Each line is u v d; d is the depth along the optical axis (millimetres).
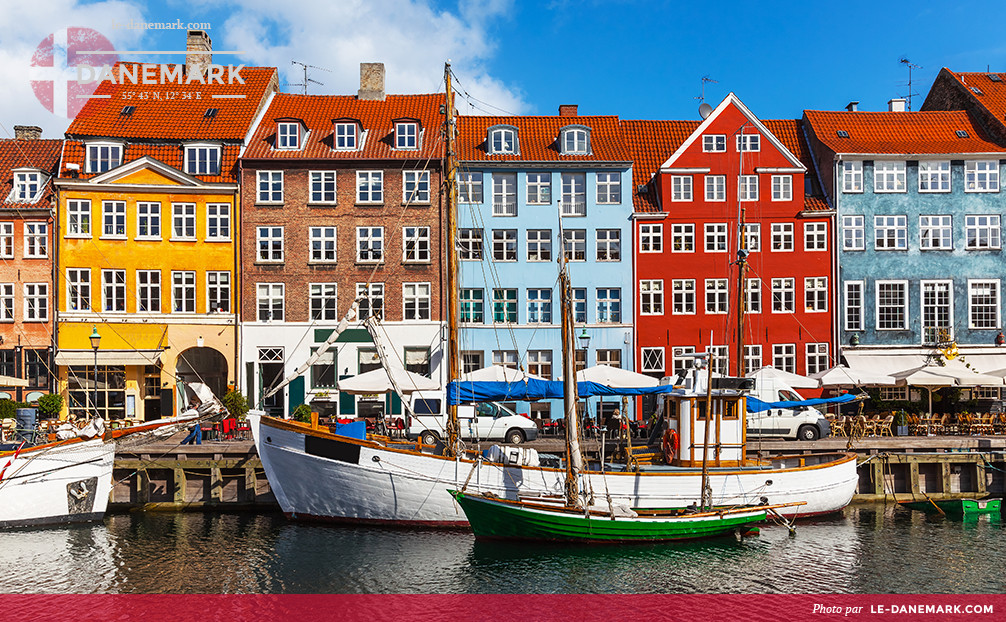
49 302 38750
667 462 25844
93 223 38938
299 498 25094
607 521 22234
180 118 41094
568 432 22875
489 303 40750
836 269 41281
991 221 41844
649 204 42062
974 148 42250
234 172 39906
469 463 24109
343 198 39938
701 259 41438
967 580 20203
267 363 39406
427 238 40062
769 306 41281
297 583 19766
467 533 23766
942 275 41562
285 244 39656
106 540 23453
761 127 41938
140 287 39219
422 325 39594
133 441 26469
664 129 46156
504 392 25469
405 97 44062
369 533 23875
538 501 23594
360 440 24234
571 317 22969
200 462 27781
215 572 20578
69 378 38594
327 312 39750
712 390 25016
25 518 24594
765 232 41625
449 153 26188
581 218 41281
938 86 48000
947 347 40156
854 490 27141
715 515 22703
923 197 41781
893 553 22422
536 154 41625
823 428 31719
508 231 41125
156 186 39094
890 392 39031
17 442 27203
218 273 39625
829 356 41031
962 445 30109
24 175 39812
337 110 43000
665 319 41188
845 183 41594
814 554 22281
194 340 39156
